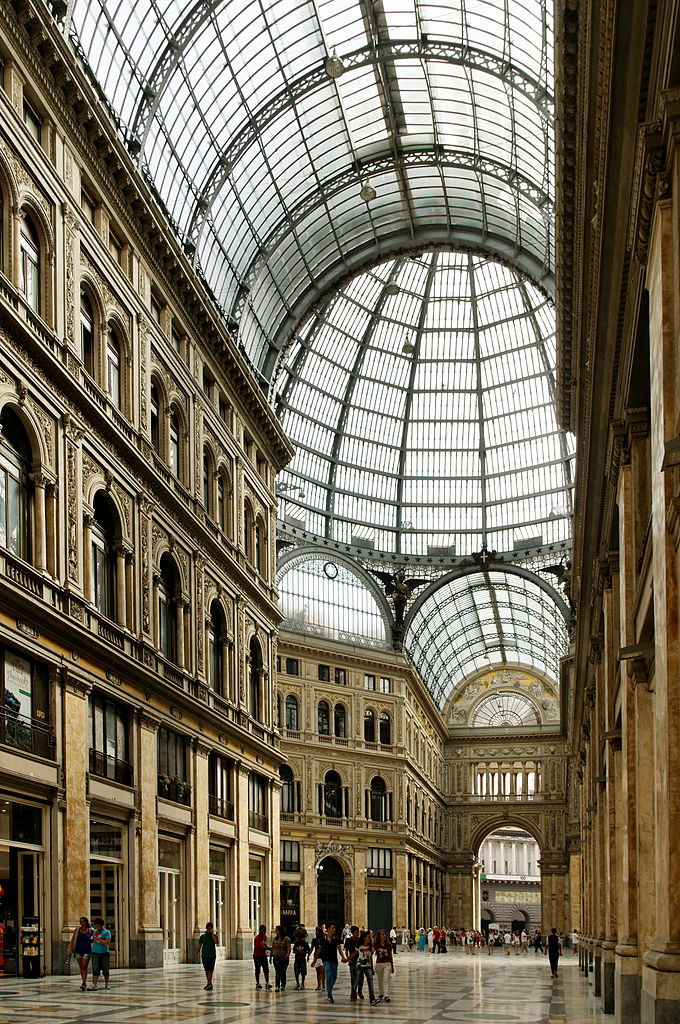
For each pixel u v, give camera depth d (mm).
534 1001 23766
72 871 22859
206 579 36625
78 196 26156
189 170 39281
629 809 18297
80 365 25266
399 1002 22219
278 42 40125
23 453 22625
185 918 32625
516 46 41406
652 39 11727
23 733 21328
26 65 23391
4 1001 17438
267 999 21547
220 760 38031
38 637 22000
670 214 11383
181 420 35188
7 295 21578
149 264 32062
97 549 26828
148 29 32625
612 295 16781
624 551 18438
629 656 15633
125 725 27797
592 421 21844
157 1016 15867
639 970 17906
